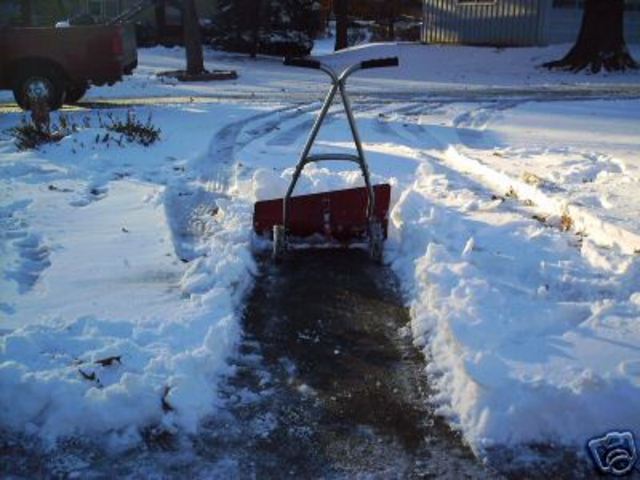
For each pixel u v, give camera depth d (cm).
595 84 1880
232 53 2861
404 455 322
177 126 1107
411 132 1103
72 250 540
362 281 511
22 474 305
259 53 2872
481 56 2342
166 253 535
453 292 451
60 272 496
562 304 434
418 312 446
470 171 833
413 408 356
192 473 309
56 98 1288
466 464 315
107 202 670
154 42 3147
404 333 432
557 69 2145
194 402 345
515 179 734
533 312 421
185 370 363
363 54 2594
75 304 445
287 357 405
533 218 632
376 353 410
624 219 572
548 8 2416
